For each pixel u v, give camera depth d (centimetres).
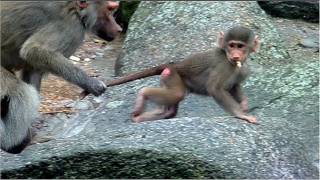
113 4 968
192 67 980
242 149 870
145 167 861
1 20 948
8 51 959
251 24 1346
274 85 1123
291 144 909
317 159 935
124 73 1270
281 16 1581
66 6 946
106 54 1474
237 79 970
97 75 1359
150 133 899
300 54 1368
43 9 945
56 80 1308
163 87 988
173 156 853
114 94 1179
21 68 988
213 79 960
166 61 1255
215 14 1362
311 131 1000
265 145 887
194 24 1341
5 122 968
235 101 959
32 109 969
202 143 873
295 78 1132
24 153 921
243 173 844
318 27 1545
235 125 914
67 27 951
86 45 1499
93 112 1135
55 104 1208
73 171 878
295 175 862
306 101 1070
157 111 998
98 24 971
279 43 1318
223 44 962
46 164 880
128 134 905
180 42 1301
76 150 877
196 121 921
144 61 1280
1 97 957
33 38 941
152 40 1335
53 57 941
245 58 955
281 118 1010
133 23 1423
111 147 867
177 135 889
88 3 952
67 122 1139
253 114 1053
